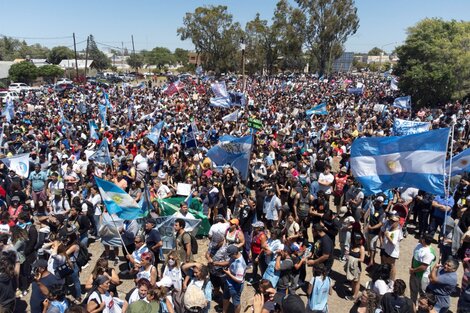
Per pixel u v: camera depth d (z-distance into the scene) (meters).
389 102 43.53
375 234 9.23
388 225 8.29
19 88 57.12
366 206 9.96
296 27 84.56
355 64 150.12
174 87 38.53
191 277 6.97
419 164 8.52
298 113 29.17
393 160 8.89
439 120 26.67
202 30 86.75
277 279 7.36
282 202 11.63
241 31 86.00
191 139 17.66
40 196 12.27
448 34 43.16
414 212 11.60
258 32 86.06
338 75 92.19
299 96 44.12
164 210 10.73
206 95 44.97
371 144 9.20
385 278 6.80
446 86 39.81
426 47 41.00
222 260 7.55
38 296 6.45
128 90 49.16
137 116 29.53
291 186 10.92
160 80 88.12
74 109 33.56
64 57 117.88
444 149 8.19
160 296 6.07
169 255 7.05
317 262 7.51
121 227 9.45
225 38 85.00
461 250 8.76
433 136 8.38
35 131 20.50
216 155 12.90
